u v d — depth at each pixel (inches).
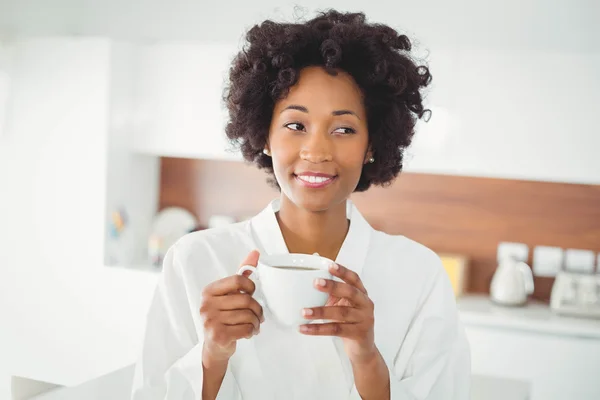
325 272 31.3
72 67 109.7
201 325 41.5
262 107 40.9
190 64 110.2
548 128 97.1
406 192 114.8
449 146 100.6
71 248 111.7
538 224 110.0
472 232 112.7
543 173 98.0
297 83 38.0
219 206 123.6
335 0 98.7
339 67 38.9
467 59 98.4
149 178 122.7
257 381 41.0
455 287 106.4
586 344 91.6
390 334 42.8
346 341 35.1
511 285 103.1
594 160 95.9
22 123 112.7
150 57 112.3
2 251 115.3
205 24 106.0
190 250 43.6
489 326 96.5
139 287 108.1
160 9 106.9
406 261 44.7
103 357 110.9
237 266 43.1
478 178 111.9
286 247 42.8
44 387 52.1
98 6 108.7
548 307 104.9
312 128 37.6
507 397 49.3
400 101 42.6
